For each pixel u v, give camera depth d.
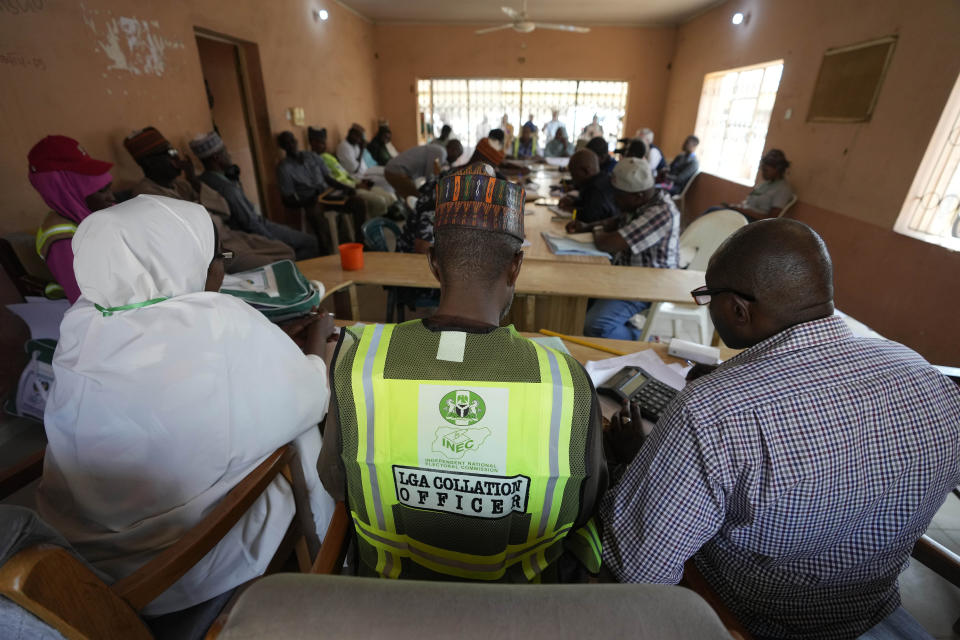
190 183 3.20
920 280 2.79
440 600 0.34
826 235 3.65
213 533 0.73
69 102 2.38
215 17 3.63
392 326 0.59
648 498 0.63
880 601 0.73
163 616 0.83
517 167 5.09
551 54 7.56
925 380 0.60
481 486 0.57
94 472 0.76
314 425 0.98
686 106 6.96
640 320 3.05
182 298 0.77
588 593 0.35
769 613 0.72
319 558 0.69
